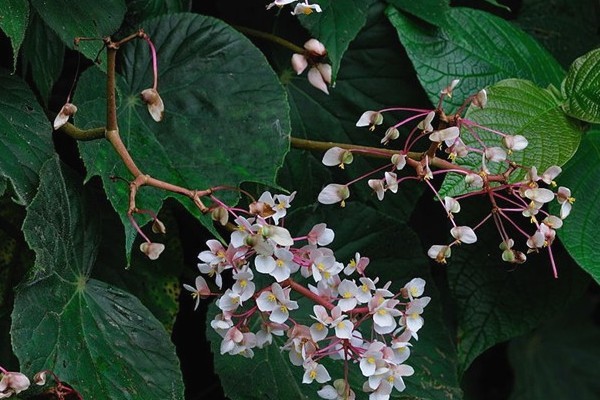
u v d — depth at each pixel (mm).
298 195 1261
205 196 1079
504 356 1498
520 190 1099
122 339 1125
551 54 1361
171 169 1143
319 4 1188
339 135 1278
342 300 1091
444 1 1255
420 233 1346
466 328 1297
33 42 1157
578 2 1390
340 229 1244
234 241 1067
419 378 1234
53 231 1101
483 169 1103
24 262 1191
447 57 1250
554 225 1103
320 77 1092
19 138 1110
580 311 1536
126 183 1120
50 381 1085
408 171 1279
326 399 1122
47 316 1096
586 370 1525
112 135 1076
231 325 1096
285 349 1141
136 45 1177
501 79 1260
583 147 1247
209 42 1178
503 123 1194
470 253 1300
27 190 1100
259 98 1164
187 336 1305
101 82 1156
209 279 1271
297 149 1229
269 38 1258
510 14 1384
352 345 1102
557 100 1225
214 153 1150
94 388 1096
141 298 1217
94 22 1138
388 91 1280
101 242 1209
